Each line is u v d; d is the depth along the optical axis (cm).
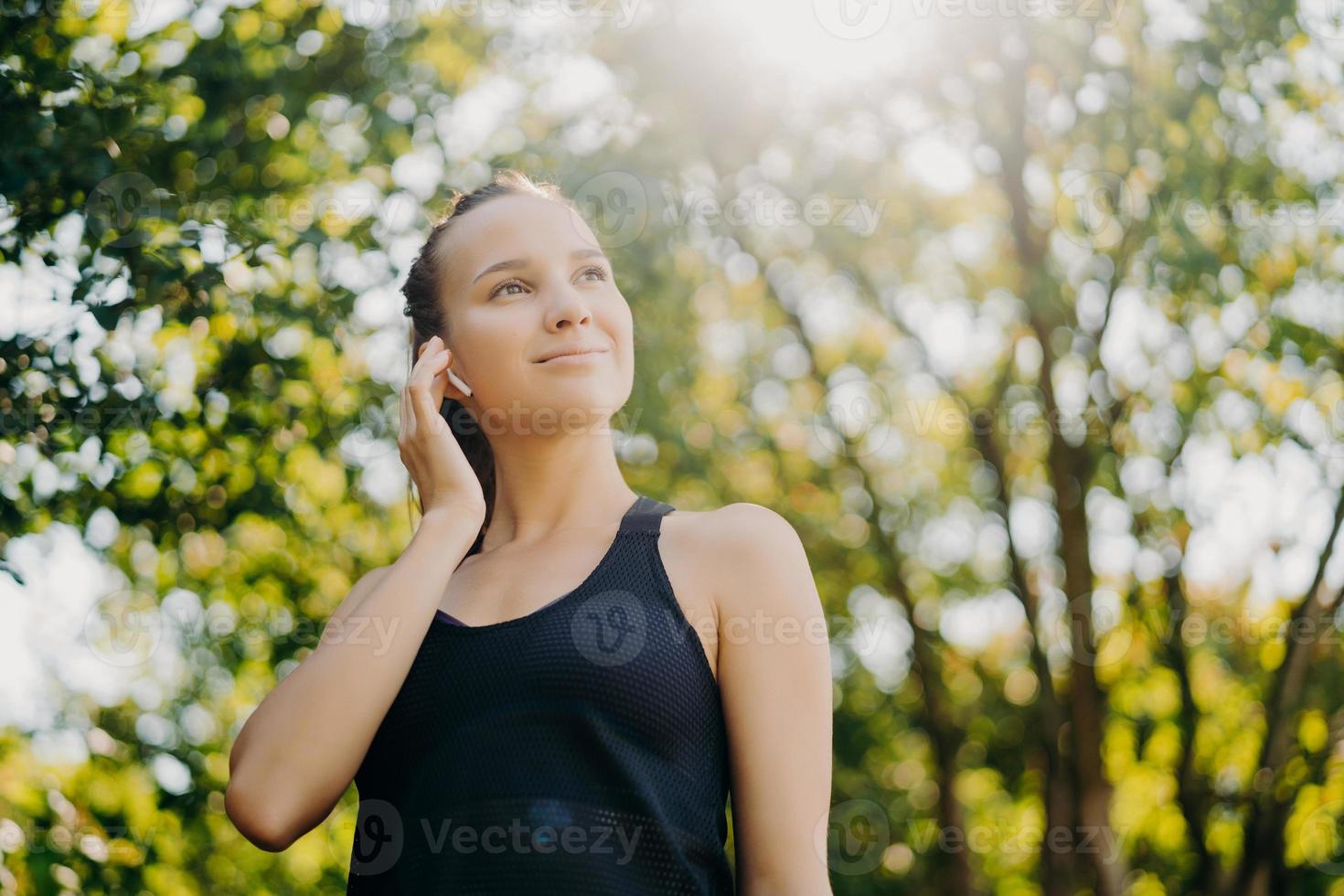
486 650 149
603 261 173
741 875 148
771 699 149
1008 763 822
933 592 770
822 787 150
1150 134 579
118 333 344
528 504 168
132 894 393
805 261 667
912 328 679
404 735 150
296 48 450
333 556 480
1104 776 685
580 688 143
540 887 138
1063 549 682
